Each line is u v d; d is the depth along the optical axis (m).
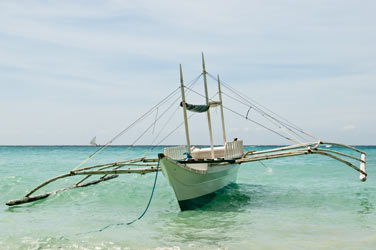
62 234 8.72
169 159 10.47
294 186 18.25
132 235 8.61
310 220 10.11
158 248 7.36
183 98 13.23
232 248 7.35
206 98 14.38
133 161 16.06
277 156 13.70
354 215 10.75
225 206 12.66
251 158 13.52
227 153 14.51
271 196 14.86
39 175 23.09
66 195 15.32
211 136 14.09
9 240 8.09
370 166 30.61
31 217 11.02
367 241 7.80
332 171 26.56
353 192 15.50
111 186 18.08
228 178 16.95
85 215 11.36
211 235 8.50
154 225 9.76
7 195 15.59
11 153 70.38
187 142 13.22
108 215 11.37
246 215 10.99
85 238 8.28
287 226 9.37
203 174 12.70
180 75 13.38
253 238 8.16
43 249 7.37
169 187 18.20
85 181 19.81
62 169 28.55
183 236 8.44
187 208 11.95
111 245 7.64
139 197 15.16
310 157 47.69
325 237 8.20
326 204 12.75
